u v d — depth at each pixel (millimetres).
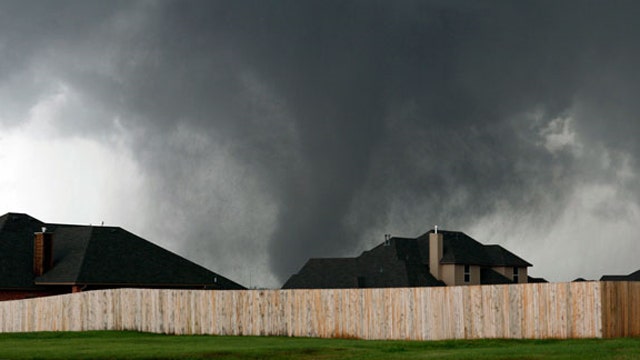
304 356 26672
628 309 28562
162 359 26438
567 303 28062
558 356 23844
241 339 33219
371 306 32281
